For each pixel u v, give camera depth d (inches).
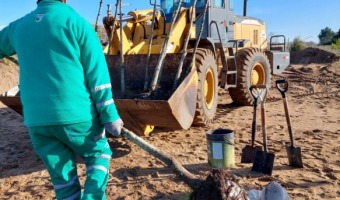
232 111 355.3
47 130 114.7
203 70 269.3
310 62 890.1
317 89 498.6
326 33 2482.8
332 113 345.1
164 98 236.5
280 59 450.9
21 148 252.8
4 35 127.3
